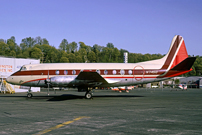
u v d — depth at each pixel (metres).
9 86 36.56
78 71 23.06
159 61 24.16
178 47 24.41
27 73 23.53
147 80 23.61
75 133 7.84
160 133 7.81
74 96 26.42
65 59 94.50
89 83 21.83
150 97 24.38
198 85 73.75
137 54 118.31
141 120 10.19
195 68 119.06
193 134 7.68
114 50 118.06
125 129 8.41
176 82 84.44
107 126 8.95
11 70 39.81
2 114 12.01
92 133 7.83
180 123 9.52
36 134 7.72
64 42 130.12
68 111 13.09
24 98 23.52
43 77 23.22
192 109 13.95
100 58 114.06
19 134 7.71
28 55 86.69
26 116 11.34
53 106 15.69
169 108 14.43
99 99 21.66
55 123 9.55
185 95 28.47
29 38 122.56
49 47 108.31
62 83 21.62
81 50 115.25
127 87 39.41
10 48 95.81
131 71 23.31
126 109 13.93
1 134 7.71
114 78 23.12
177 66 23.39
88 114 11.94
